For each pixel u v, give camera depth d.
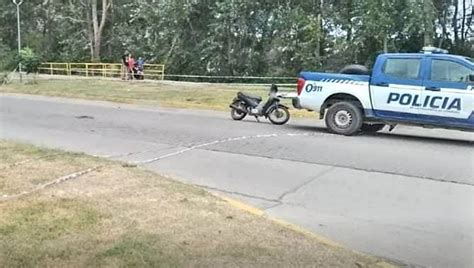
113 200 5.72
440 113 10.70
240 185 7.21
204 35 42.22
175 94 21.30
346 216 5.94
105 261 4.12
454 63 10.55
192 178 7.54
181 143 10.39
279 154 9.30
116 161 8.09
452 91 10.54
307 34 38.50
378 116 11.35
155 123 13.32
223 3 40.41
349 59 37.97
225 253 4.38
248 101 13.94
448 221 5.80
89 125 12.89
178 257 4.25
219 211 5.52
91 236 4.63
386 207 6.29
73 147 9.85
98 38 49.16
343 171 8.05
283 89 27.16
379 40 36.47
